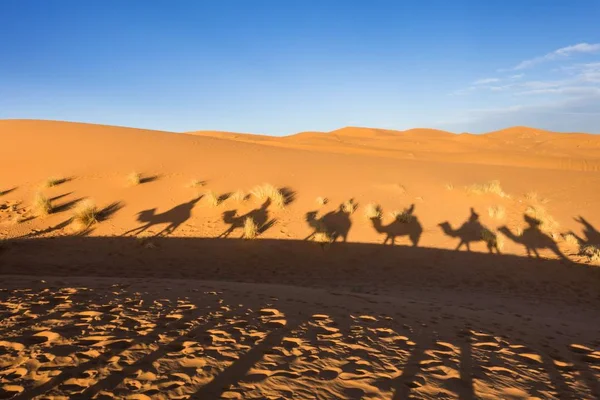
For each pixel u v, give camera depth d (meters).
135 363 3.52
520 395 3.51
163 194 14.72
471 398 3.37
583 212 15.04
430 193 16.42
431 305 7.02
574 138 73.56
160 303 5.62
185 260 10.35
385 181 18.05
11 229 11.58
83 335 4.11
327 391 3.28
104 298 5.69
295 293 6.96
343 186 16.78
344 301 6.62
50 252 10.34
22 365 3.33
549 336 5.64
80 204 13.09
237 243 11.45
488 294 8.76
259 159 22.05
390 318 5.74
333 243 11.67
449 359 4.24
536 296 8.80
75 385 3.06
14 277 6.93
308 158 23.97
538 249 11.64
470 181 19.14
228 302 5.96
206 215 13.15
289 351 4.10
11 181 15.70
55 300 5.39
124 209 13.36
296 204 14.42
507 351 4.72
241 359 3.80
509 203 15.61
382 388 3.41
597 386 3.89
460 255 11.06
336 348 4.29
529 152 58.25
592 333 6.12
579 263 10.62
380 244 11.68
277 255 10.85
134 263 10.02
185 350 3.90
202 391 3.12
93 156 19.67
